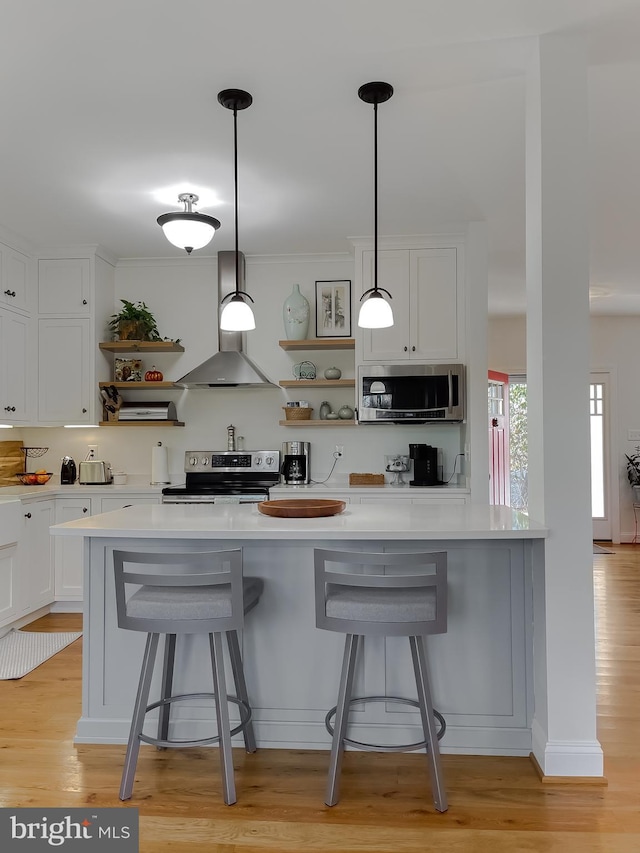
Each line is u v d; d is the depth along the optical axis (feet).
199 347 16.52
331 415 15.85
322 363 16.38
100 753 8.17
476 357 13.98
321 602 7.14
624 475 24.18
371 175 11.40
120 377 16.01
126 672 8.49
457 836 6.40
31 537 13.65
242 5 6.94
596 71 8.29
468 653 8.19
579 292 7.56
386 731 8.23
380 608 6.94
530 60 7.93
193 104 8.96
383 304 9.30
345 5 6.97
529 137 8.02
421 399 14.35
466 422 14.58
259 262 16.38
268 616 8.45
